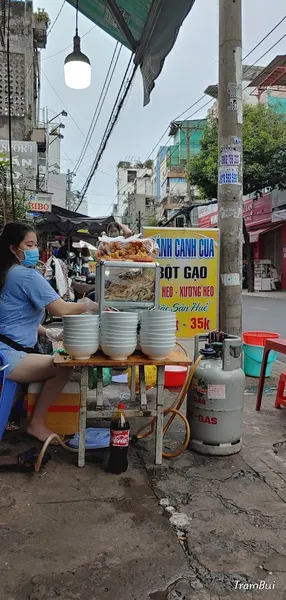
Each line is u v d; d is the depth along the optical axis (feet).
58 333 11.20
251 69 77.46
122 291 10.71
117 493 8.54
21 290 9.75
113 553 6.79
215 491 8.70
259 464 9.89
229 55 13.25
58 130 84.17
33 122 45.93
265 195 69.15
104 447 10.38
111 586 6.10
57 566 6.47
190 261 14.39
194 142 116.26
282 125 57.26
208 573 6.39
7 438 11.03
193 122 114.21
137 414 9.55
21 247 9.89
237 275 14.02
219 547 6.98
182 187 126.31
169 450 10.47
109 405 13.43
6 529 7.34
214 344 10.49
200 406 10.19
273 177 56.39
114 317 9.09
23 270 9.86
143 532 7.34
